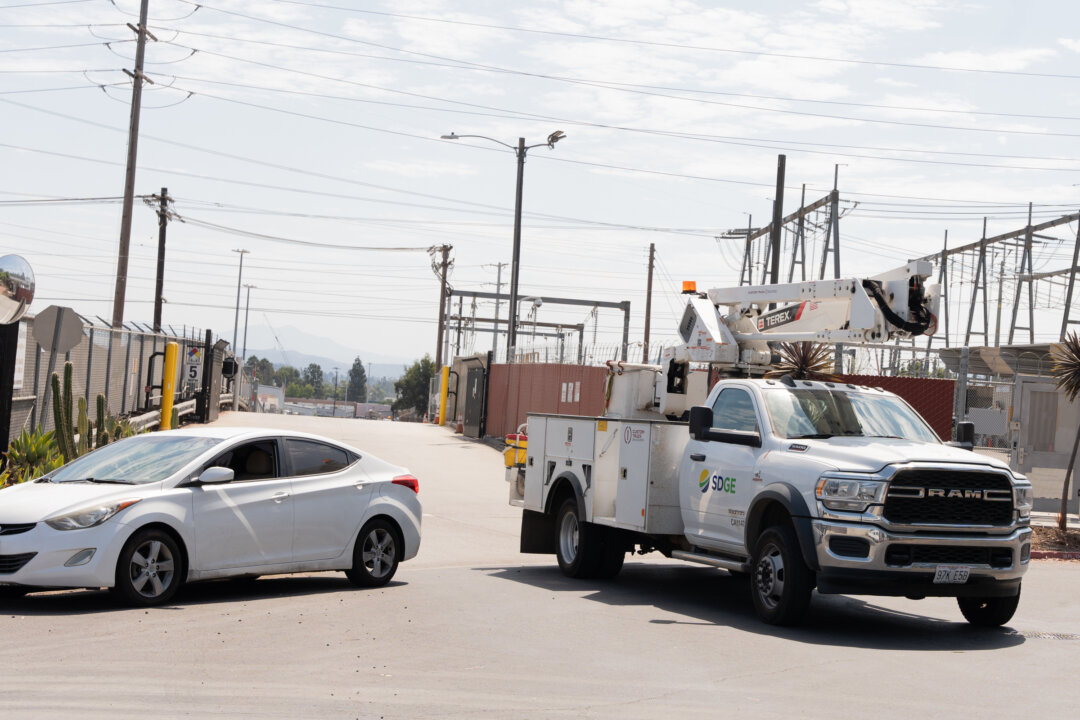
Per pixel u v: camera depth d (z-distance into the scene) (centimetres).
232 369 4453
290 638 1085
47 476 1382
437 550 2041
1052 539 2334
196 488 1316
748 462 1334
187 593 1404
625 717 810
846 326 1505
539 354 4362
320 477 1452
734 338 1650
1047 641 1215
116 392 3419
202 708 796
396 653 1027
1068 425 2722
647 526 1476
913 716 835
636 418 1711
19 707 780
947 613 1432
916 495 1173
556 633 1162
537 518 1827
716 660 1039
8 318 1844
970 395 3119
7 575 1188
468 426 5012
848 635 1211
